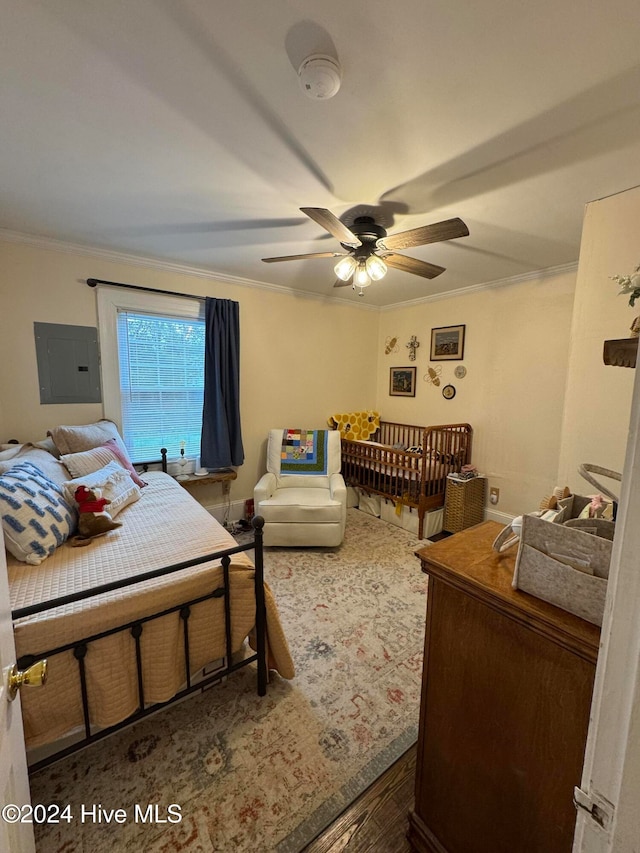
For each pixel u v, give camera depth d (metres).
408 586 2.51
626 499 0.41
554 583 0.75
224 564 1.45
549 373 3.07
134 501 2.26
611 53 1.05
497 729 0.87
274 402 3.86
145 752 1.36
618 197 1.72
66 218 2.21
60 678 1.18
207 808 1.19
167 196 1.92
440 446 3.42
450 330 3.80
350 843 1.10
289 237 2.48
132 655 1.30
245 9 0.95
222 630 1.52
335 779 1.28
